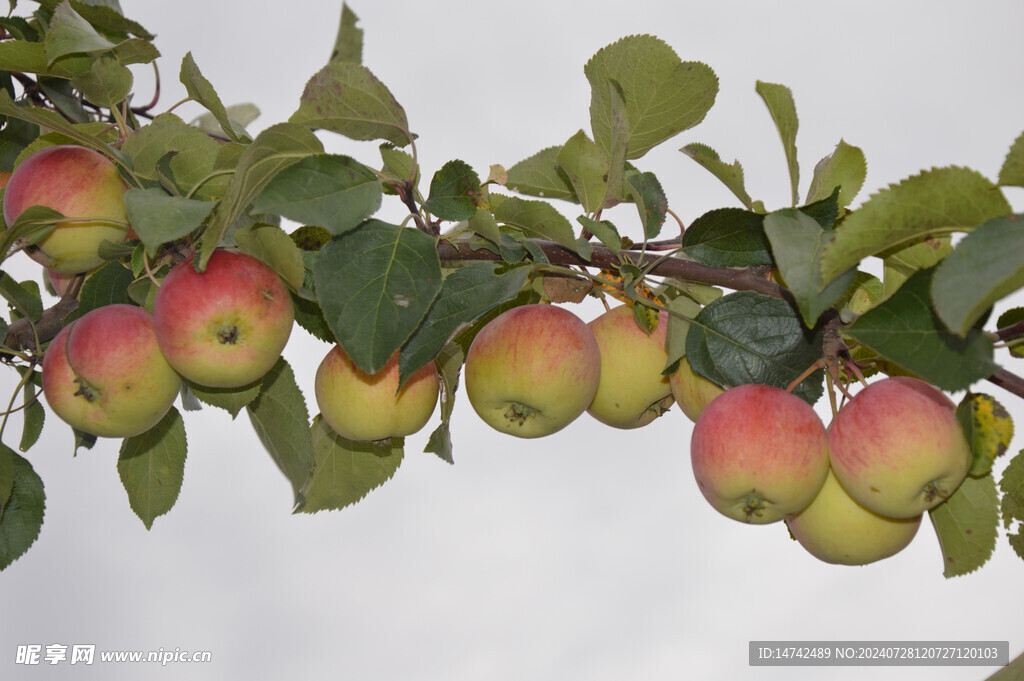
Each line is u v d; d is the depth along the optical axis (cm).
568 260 181
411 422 183
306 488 202
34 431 205
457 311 154
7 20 222
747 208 175
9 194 176
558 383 174
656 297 186
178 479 197
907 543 164
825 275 126
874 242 126
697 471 159
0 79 234
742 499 156
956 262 111
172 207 140
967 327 106
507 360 175
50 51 175
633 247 185
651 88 185
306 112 160
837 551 164
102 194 174
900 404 149
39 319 194
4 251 168
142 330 163
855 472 150
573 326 179
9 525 200
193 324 151
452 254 173
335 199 146
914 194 122
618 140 173
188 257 161
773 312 164
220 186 172
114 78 188
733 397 158
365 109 161
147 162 173
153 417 168
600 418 203
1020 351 153
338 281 146
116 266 178
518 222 167
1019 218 112
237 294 153
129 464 194
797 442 151
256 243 158
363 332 142
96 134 186
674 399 199
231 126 184
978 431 155
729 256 167
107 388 159
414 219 165
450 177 162
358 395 178
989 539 162
